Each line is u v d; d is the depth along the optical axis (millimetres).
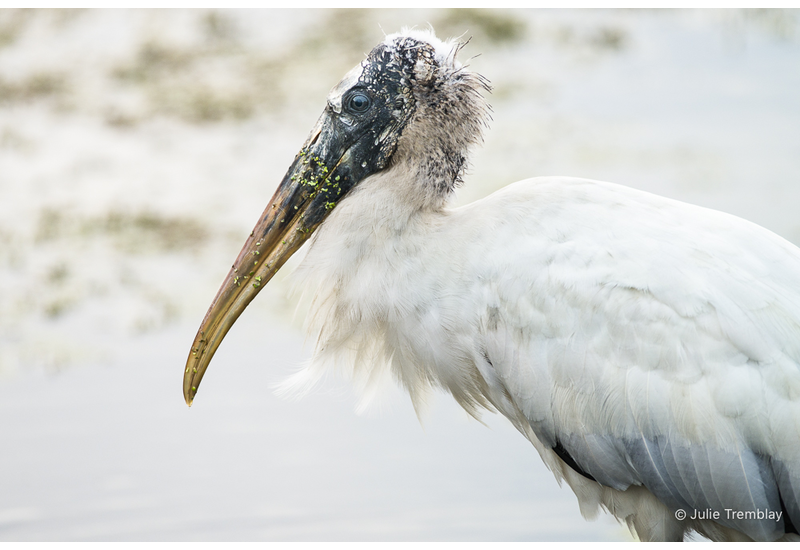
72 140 23109
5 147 22625
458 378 7445
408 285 7312
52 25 29344
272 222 7766
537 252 7027
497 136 23266
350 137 7648
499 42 29781
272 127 23641
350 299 7484
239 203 19438
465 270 7211
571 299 6863
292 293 7855
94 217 18906
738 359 6453
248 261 7773
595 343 6785
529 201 7238
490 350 7184
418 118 7508
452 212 7566
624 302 6715
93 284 16391
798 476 6383
